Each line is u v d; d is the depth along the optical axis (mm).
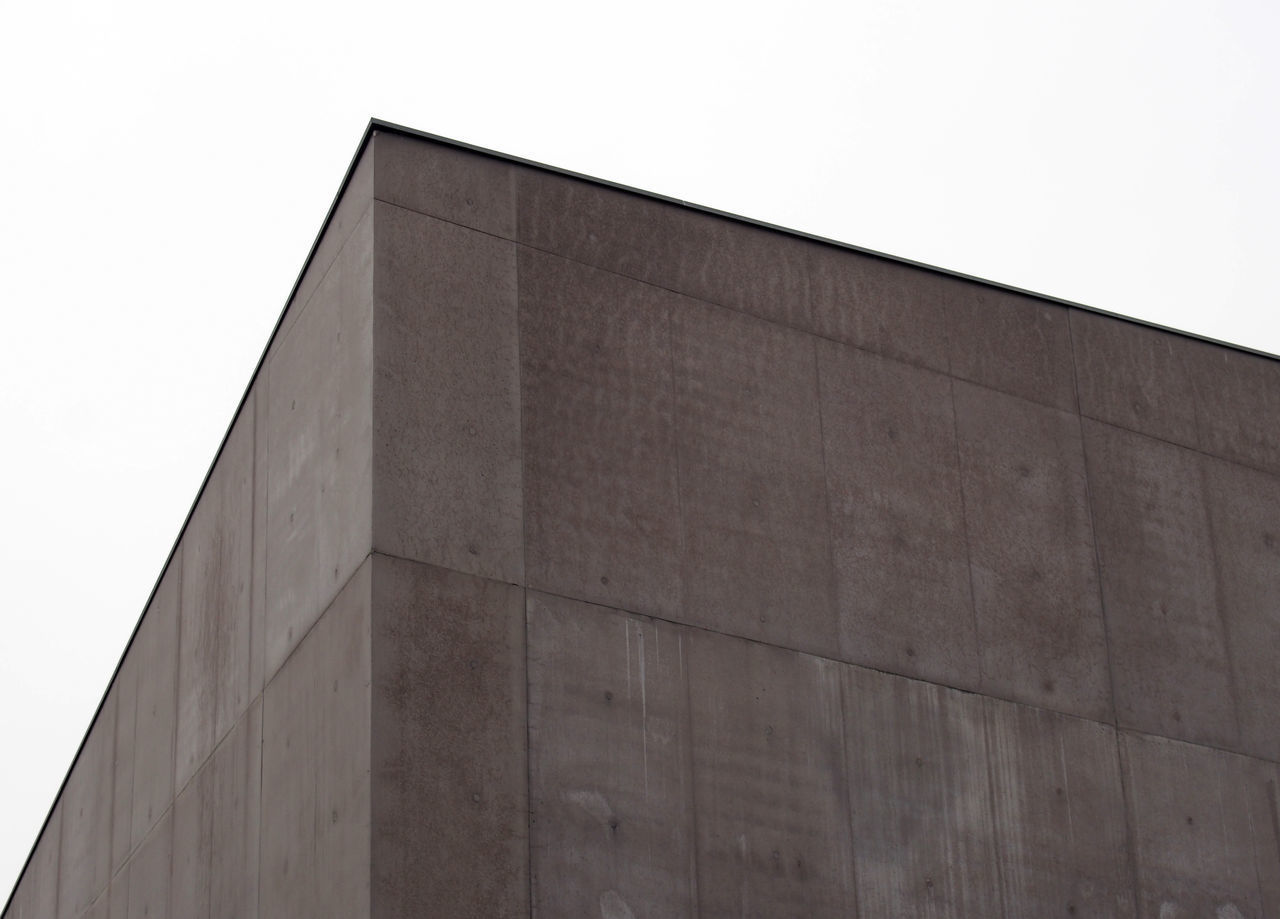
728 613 11508
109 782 16422
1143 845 12555
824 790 11375
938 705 12078
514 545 10891
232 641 12969
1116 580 13375
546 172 12102
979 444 13180
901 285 13367
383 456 10688
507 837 10180
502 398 11242
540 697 10602
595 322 11812
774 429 12242
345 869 10031
